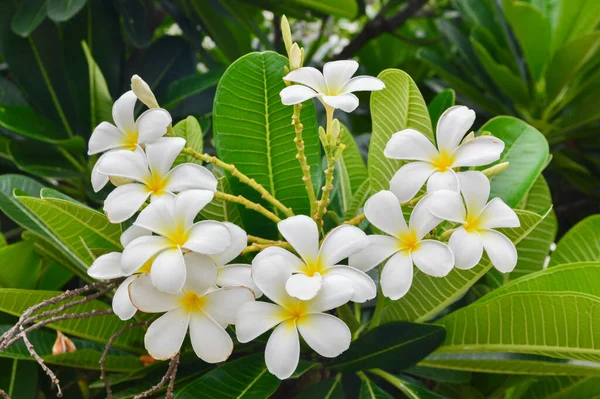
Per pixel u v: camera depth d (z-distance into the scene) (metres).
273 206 0.77
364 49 1.61
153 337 0.64
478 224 0.67
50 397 0.92
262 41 1.21
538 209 0.88
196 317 0.65
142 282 0.64
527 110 1.36
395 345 0.75
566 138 1.35
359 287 0.64
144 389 0.77
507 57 1.38
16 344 0.79
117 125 0.69
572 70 1.25
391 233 0.67
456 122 0.69
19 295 0.78
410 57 1.64
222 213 0.78
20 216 0.85
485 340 0.75
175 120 1.11
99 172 0.66
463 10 1.44
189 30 1.20
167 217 0.64
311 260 0.65
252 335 0.64
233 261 0.76
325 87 0.69
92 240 0.79
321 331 0.63
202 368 0.78
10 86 1.17
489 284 0.91
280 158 0.77
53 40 1.14
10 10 1.12
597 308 0.69
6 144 1.05
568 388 0.87
